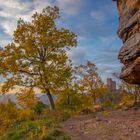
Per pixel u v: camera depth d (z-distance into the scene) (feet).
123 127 59.16
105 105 124.67
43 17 119.24
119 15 82.84
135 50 69.26
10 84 118.11
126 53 73.05
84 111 102.01
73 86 170.50
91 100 191.42
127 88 144.87
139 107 92.99
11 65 116.37
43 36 116.88
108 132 57.21
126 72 74.59
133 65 70.79
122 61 77.66
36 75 119.24
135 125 59.77
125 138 51.65
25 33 119.03
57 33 119.44
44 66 117.91
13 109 124.26
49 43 117.19
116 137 53.26
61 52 120.06
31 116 88.69
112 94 191.01
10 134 66.95
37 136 58.08
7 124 83.82
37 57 118.62
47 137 55.67
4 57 118.01
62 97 174.29
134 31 71.77
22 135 63.77
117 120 67.46
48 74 117.29
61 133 60.08
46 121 74.13
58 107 173.78
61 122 77.82
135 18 70.23
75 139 55.62
